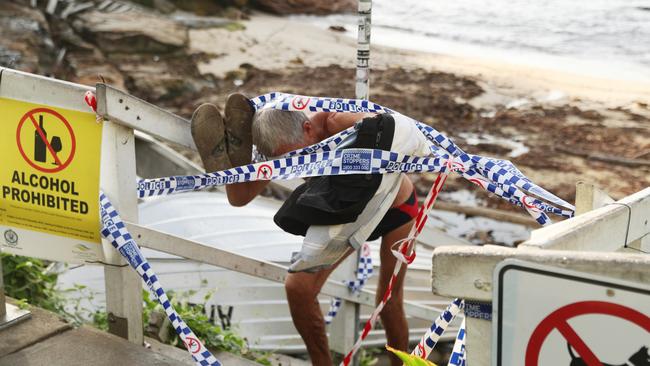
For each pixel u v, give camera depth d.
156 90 19.80
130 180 7.27
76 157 7.20
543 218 6.77
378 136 6.85
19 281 9.20
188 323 8.82
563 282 3.76
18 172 7.47
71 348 7.27
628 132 15.93
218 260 8.05
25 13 20.95
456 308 5.32
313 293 7.29
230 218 12.12
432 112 17.42
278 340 11.15
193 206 12.32
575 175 15.40
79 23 21.11
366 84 9.46
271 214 12.68
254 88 19.55
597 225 4.77
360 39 9.32
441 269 4.15
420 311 10.59
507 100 17.19
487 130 16.69
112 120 6.94
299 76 19.41
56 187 7.34
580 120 16.28
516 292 3.87
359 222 7.01
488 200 15.91
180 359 8.13
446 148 7.34
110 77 19.98
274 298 11.22
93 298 10.02
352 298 9.80
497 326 3.92
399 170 6.90
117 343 7.37
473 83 17.83
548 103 16.95
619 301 3.67
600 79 17.14
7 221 7.67
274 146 7.12
